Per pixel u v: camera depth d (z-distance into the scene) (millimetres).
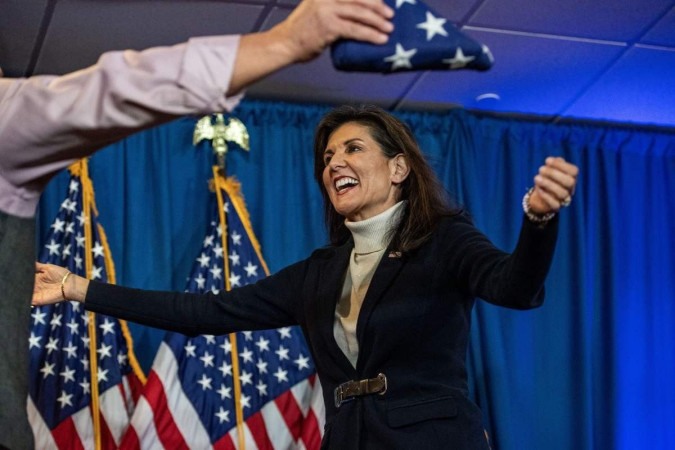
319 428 4027
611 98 4676
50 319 3975
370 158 2498
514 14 3975
